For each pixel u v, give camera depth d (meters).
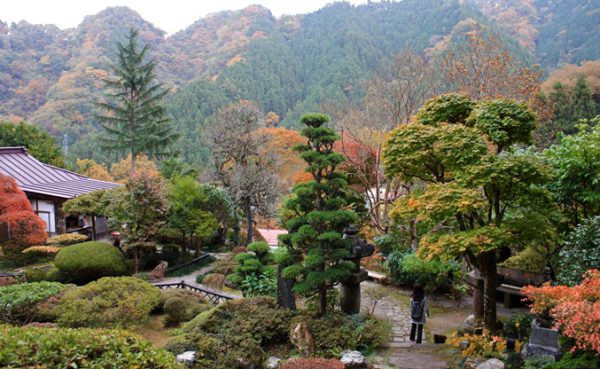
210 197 17.30
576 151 7.86
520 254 10.03
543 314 6.34
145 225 14.33
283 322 8.42
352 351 7.38
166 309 9.84
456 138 7.23
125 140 27.95
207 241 18.36
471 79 16.39
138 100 28.00
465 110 8.30
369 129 16.67
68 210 15.52
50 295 9.34
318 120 8.95
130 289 9.97
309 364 6.44
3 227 14.56
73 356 3.99
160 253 15.92
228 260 15.59
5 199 14.82
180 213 16.09
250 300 9.19
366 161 16.56
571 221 8.31
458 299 10.94
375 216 15.62
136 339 4.75
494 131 7.36
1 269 14.39
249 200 17.67
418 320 8.27
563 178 7.90
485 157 6.98
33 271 12.62
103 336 4.47
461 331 8.45
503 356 6.43
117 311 8.90
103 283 9.95
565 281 7.00
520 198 7.41
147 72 28.02
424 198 7.29
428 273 11.12
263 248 11.98
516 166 6.80
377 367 6.89
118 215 13.96
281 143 24.22
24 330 4.27
